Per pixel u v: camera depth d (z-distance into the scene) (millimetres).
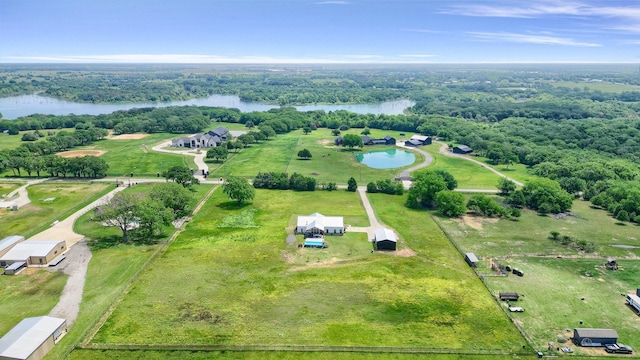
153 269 79375
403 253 89000
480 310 68250
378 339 60438
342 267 81812
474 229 103750
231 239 93812
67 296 69688
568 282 78000
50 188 131250
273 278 77000
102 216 89125
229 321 63812
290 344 58812
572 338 61688
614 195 122375
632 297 70312
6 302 67625
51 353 56250
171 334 60312
